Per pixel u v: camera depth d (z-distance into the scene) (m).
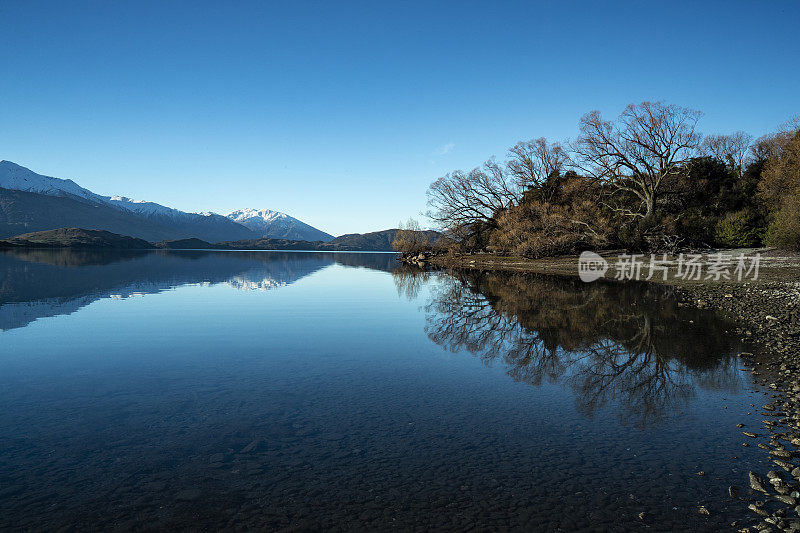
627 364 11.86
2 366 11.39
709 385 9.95
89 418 7.97
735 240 43.12
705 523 4.95
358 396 9.34
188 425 7.69
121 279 37.03
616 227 50.69
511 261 57.47
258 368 11.41
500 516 5.10
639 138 49.47
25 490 5.58
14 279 34.47
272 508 5.23
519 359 12.55
